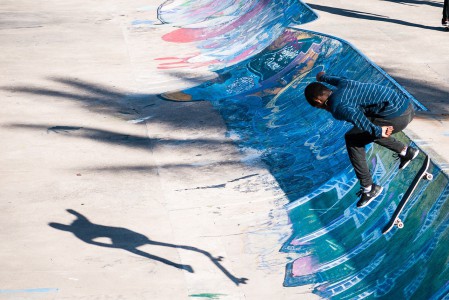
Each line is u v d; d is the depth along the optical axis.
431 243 6.83
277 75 14.48
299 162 10.75
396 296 6.84
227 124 12.85
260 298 7.59
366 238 8.06
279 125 12.33
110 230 9.16
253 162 11.15
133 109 13.91
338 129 10.87
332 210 9.05
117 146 12.02
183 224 9.32
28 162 11.31
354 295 7.31
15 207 9.78
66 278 7.98
